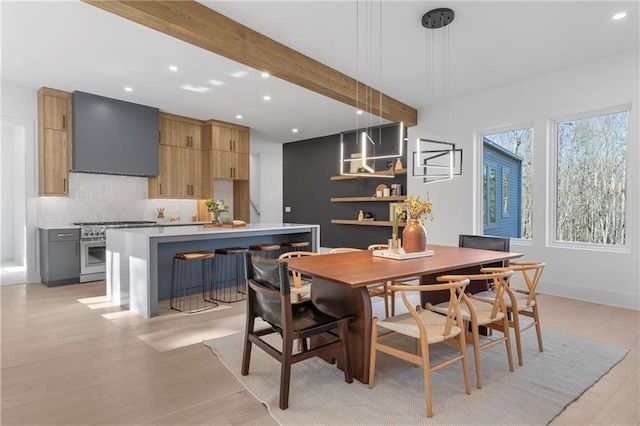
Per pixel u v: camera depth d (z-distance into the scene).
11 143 6.70
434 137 5.70
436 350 2.77
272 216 10.17
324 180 8.16
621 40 3.58
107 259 4.26
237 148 6.97
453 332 2.04
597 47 3.74
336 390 2.15
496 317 2.31
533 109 4.60
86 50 3.73
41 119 4.99
